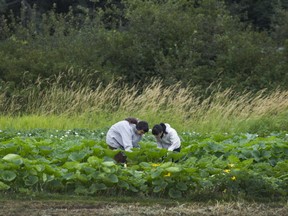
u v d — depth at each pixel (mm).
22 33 75688
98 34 71750
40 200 26766
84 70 64438
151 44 70875
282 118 54906
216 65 70125
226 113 54531
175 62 69312
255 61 70688
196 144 35219
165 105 57844
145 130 32875
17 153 32000
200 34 72625
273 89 65750
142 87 68250
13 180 28266
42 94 60375
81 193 28219
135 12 72812
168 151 32219
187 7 77500
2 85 62312
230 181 28953
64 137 44188
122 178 28484
